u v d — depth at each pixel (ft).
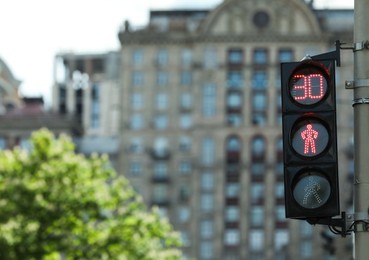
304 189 50.49
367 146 51.90
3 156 236.22
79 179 235.20
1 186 231.09
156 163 570.46
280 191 558.15
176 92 578.66
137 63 583.17
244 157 563.89
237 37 574.97
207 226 558.97
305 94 51.24
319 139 50.67
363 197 51.39
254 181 560.20
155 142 573.33
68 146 245.24
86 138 588.09
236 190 560.61
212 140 567.59
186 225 560.61
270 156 562.66
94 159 241.14
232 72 573.74
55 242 228.43
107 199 236.43
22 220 227.61
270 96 570.05
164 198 565.53
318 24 576.61
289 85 51.47
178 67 580.30
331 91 51.19
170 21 582.35
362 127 52.11
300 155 50.67
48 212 228.22
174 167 568.41
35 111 592.19
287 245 549.13
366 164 51.75
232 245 554.87
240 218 556.92
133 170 571.28
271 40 575.79
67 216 230.89
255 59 575.79
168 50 581.94
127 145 573.74
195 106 572.10
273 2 578.25
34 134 240.73
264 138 565.12
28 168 234.58
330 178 50.34
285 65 51.67
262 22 577.43
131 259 234.99
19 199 229.04
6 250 223.10
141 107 578.66
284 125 51.13
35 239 226.17
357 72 52.70
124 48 584.40
